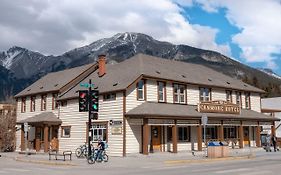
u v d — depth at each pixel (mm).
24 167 25016
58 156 34000
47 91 44438
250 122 43219
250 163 25594
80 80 44344
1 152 44531
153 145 36156
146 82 36406
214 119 38031
